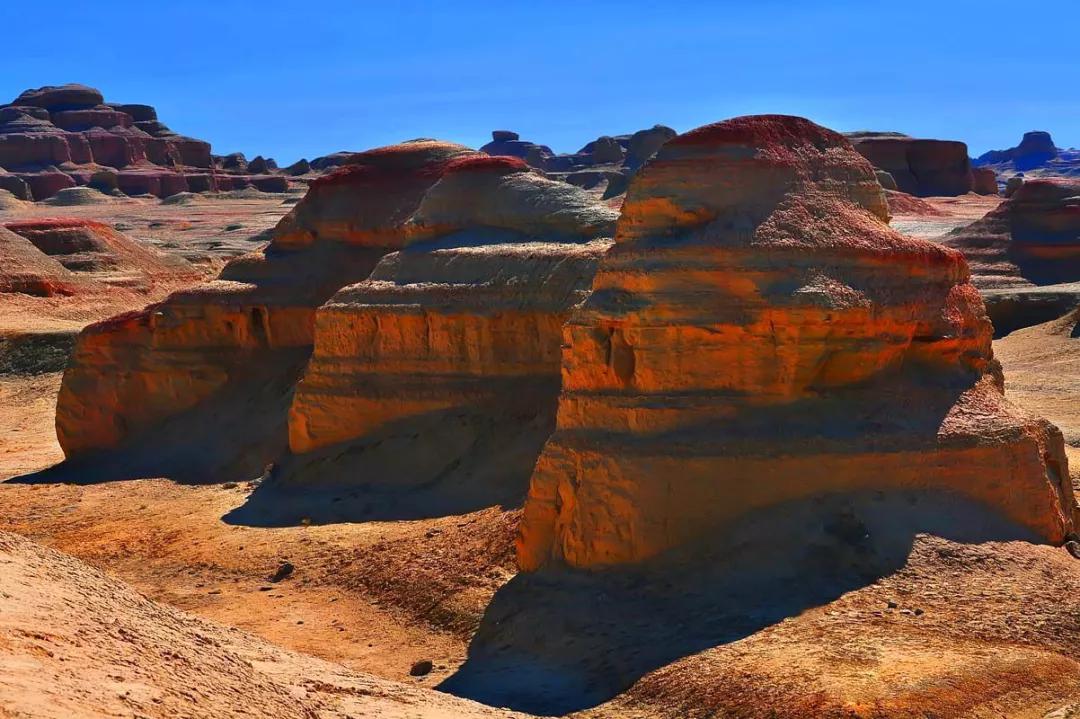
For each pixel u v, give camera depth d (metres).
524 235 28.86
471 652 18.30
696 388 18.52
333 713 13.09
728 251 18.53
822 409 18.53
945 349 19.62
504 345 27.39
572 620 17.73
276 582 22.69
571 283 26.64
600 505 18.42
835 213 19.34
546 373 26.88
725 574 17.47
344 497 26.78
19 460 36.78
